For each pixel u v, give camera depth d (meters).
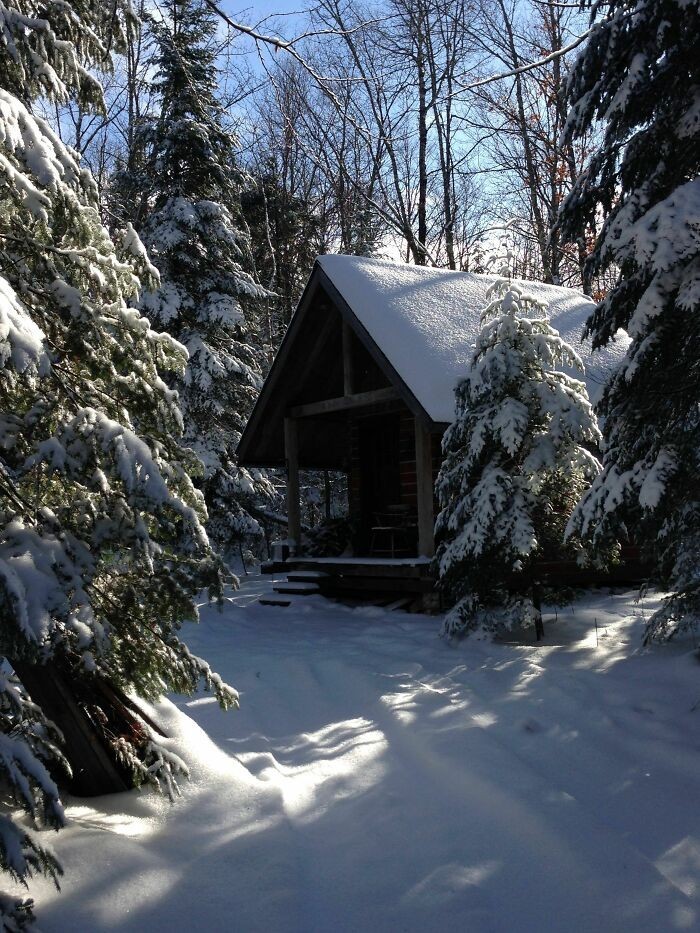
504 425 8.23
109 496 4.12
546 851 3.95
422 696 6.66
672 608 7.59
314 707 6.74
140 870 3.57
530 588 9.12
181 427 4.66
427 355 11.78
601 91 7.69
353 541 14.71
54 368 4.38
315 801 4.62
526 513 8.35
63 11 4.80
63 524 4.14
